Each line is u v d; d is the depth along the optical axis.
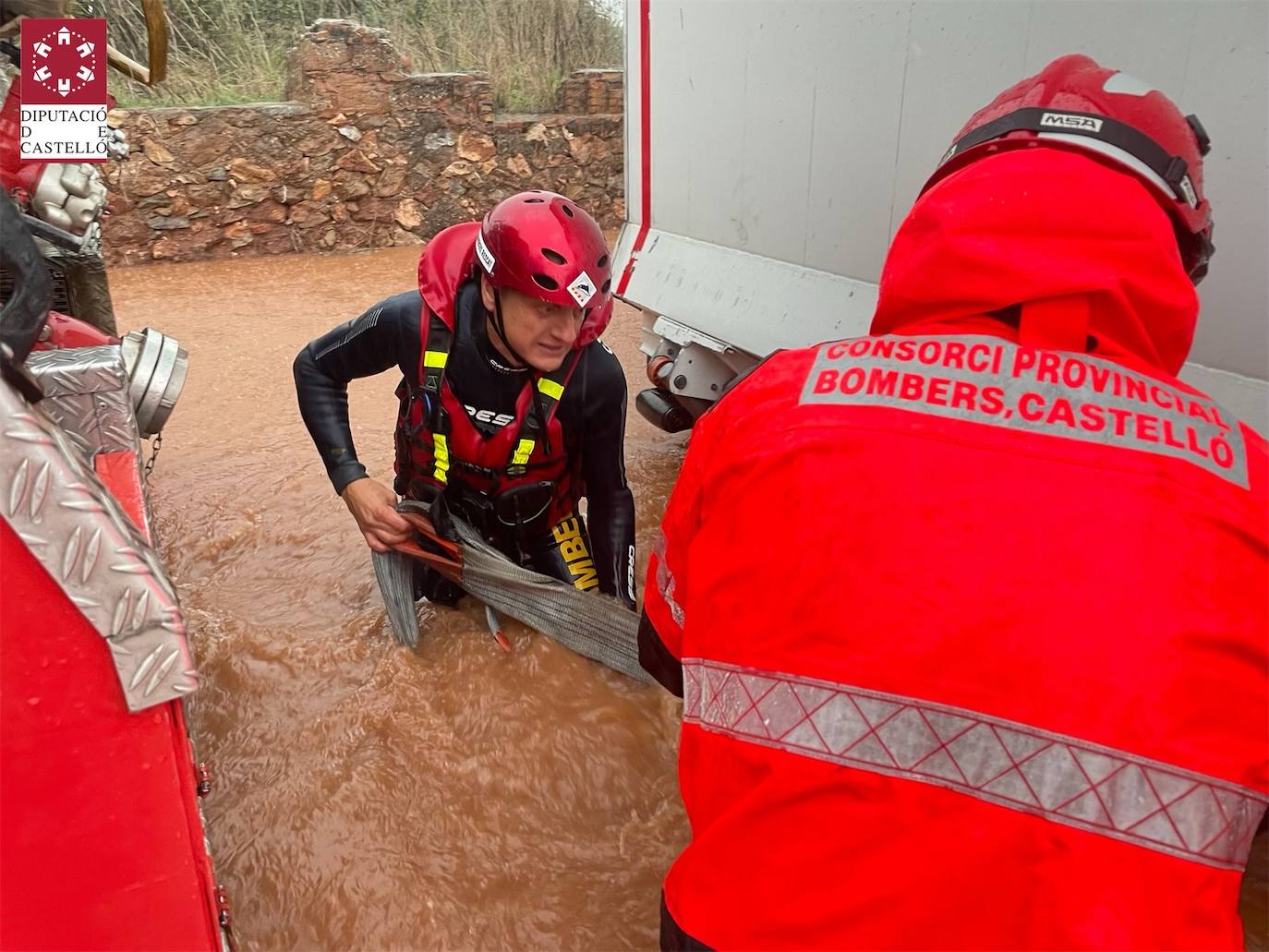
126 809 1.00
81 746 0.96
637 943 1.59
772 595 0.91
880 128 2.20
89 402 1.36
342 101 8.07
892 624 0.84
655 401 3.45
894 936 0.83
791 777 0.88
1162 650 0.79
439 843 1.78
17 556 0.87
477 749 1.99
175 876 1.05
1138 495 0.82
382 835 1.79
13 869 0.97
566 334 1.83
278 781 1.90
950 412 0.88
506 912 1.64
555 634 2.22
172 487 3.44
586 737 2.03
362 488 2.14
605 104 9.45
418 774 1.93
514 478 2.12
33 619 0.90
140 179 7.46
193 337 5.59
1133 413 0.86
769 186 2.64
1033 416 0.86
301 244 8.33
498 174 9.02
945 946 0.82
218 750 1.99
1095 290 0.89
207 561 2.90
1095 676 0.80
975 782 0.82
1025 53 1.81
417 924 1.61
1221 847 0.81
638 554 3.00
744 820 0.92
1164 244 0.92
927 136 2.07
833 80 2.32
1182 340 0.96
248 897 1.65
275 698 2.15
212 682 2.18
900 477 0.87
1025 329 0.91
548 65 9.96
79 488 0.88
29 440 0.85
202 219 7.82
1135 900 0.79
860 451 0.89
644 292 3.32
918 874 0.82
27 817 0.96
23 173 1.78
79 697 0.94
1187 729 0.79
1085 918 0.78
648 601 1.29
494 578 2.18
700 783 1.01
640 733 2.05
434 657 2.26
